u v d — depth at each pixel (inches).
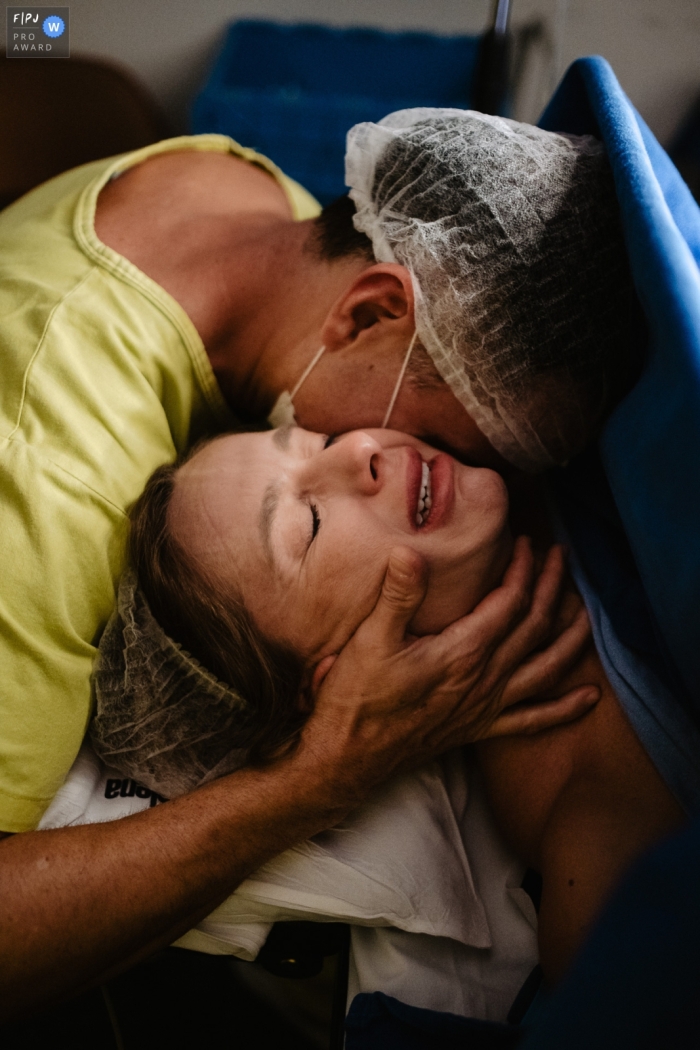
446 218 34.1
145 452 38.6
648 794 31.7
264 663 34.6
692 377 28.1
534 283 33.4
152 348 39.4
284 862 34.6
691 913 18.8
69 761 34.4
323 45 73.2
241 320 40.3
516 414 35.9
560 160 35.0
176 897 30.9
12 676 32.4
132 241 42.1
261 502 34.7
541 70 70.6
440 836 36.0
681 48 71.4
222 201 44.8
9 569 32.9
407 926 33.8
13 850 30.7
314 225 39.7
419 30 75.1
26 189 65.8
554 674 34.5
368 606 33.2
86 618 35.5
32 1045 41.2
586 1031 19.6
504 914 35.6
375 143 36.8
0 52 75.3
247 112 71.1
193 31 78.1
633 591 34.9
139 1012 40.1
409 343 35.6
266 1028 41.7
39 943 29.0
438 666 32.8
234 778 33.4
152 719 35.9
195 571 35.1
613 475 33.3
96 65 65.1
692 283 29.4
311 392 38.6
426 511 34.5
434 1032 30.9
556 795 34.0
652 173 32.7
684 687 31.6
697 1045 17.9
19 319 38.2
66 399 36.5
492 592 34.6
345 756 33.0
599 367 34.9
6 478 33.9
